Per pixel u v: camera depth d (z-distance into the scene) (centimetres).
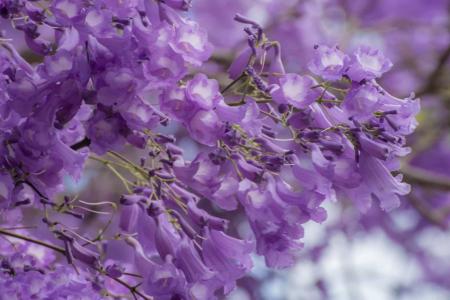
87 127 109
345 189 112
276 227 110
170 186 115
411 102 110
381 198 110
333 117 112
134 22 108
